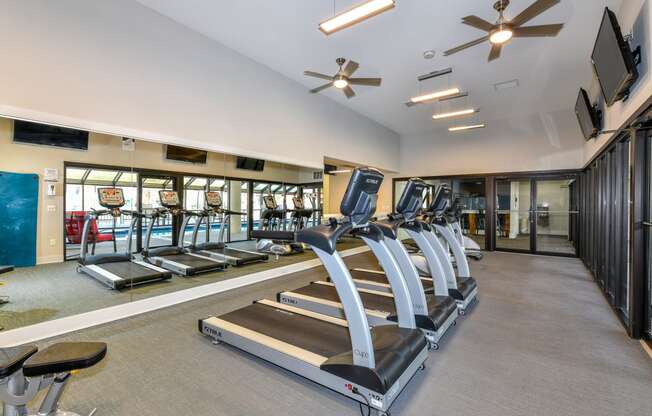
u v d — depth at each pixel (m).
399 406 1.89
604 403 1.92
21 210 3.21
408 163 9.64
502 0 3.28
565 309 3.62
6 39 2.73
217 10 3.76
